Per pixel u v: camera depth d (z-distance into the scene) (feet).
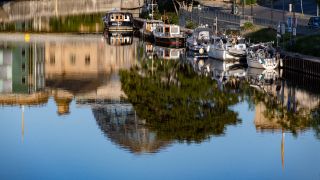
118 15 534.37
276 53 330.54
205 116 235.40
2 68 406.82
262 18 444.96
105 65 385.70
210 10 524.11
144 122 230.68
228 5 569.64
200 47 400.26
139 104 262.26
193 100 262.47
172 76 321.93
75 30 569.23
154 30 470.39
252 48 347.36
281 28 341.41
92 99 299.17
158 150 198.39
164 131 216.33
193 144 203.62
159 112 244.83
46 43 487.20
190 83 298.76
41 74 382.83
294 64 316.19
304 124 227.40
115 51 435.94
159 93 278.05
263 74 324.80
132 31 533.96
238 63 360.69
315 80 299.38
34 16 646.74
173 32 446.19
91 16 650.02
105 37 524.11
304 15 468.34
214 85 294.25
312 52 323.16
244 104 256.11
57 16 650.02
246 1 549.13
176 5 567.18
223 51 362.74
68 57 422.82
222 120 229.86
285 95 274.57
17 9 634.43
